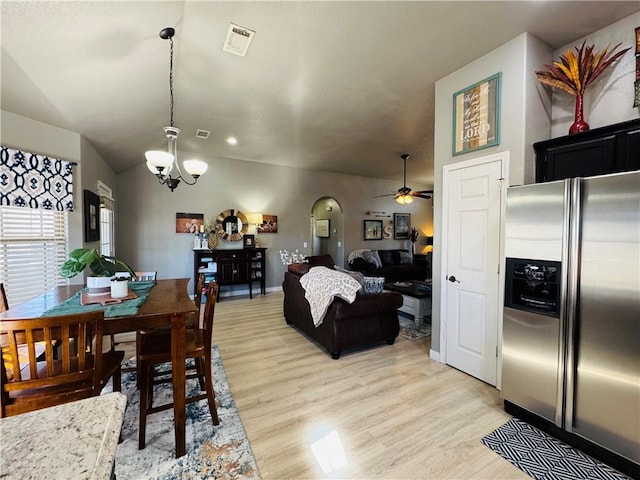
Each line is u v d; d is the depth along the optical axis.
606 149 1.94
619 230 1.57
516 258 2.05
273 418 2.07
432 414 2.12
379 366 2.89
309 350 3.30
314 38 2.32
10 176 2.63
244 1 1.93
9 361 1.69
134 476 1.57
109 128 3.43
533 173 2.33
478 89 2.58
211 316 1.96
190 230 5.74
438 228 2.97
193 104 3.45
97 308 1.88
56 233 3.09
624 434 1.58
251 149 5.44
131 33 2.06
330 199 8.14
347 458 1.71
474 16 2.09
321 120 4.03
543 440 1.85
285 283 4.30
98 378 1.53
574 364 1.76
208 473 1.59
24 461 0.58
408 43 2.39
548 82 2.23
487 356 2.53
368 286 3.39
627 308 1.56
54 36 1.88
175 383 1.72
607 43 2.21
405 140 4.93
